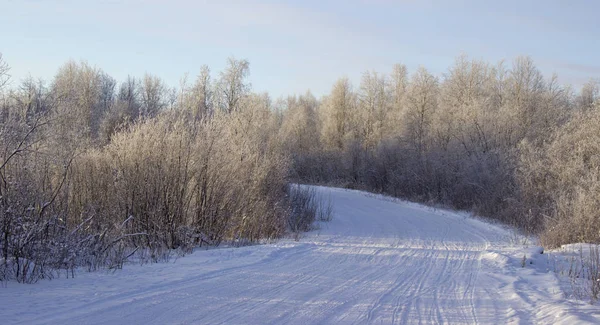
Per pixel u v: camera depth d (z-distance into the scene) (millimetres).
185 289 8523
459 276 11375
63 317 6453
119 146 15516
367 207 33219
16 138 10891
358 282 10031
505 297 9195
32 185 10945
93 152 15516
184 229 14766
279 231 19516
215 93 30344
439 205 34625
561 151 24922
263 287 9039
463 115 41094
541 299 8992
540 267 13039
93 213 13734
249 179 19094
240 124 23734
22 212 10148
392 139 49938
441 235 20453
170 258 12297
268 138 26844
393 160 47719
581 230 17328
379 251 15164
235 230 17625
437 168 38906
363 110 60594
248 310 7332
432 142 45562
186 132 16406
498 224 24969
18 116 11227
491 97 47500
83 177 14602
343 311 7582
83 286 8445
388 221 25812
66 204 12812
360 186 50906
